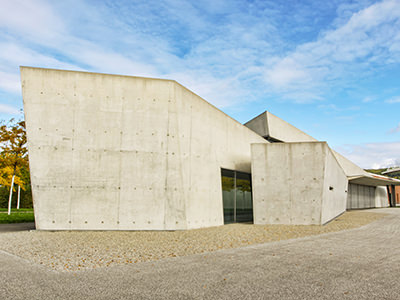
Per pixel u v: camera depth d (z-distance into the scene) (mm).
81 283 4730
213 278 5047
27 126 11617
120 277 5102
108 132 12164
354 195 40750
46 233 10828
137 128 12375
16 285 4602
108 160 12047
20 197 37812
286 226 14430
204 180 14070
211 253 7359
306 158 15508
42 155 11641
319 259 6652
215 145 15375
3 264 6109
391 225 15711
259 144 16172
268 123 27484
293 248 8141
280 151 15883
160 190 12227
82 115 12062
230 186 16656
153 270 5613
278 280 4941
